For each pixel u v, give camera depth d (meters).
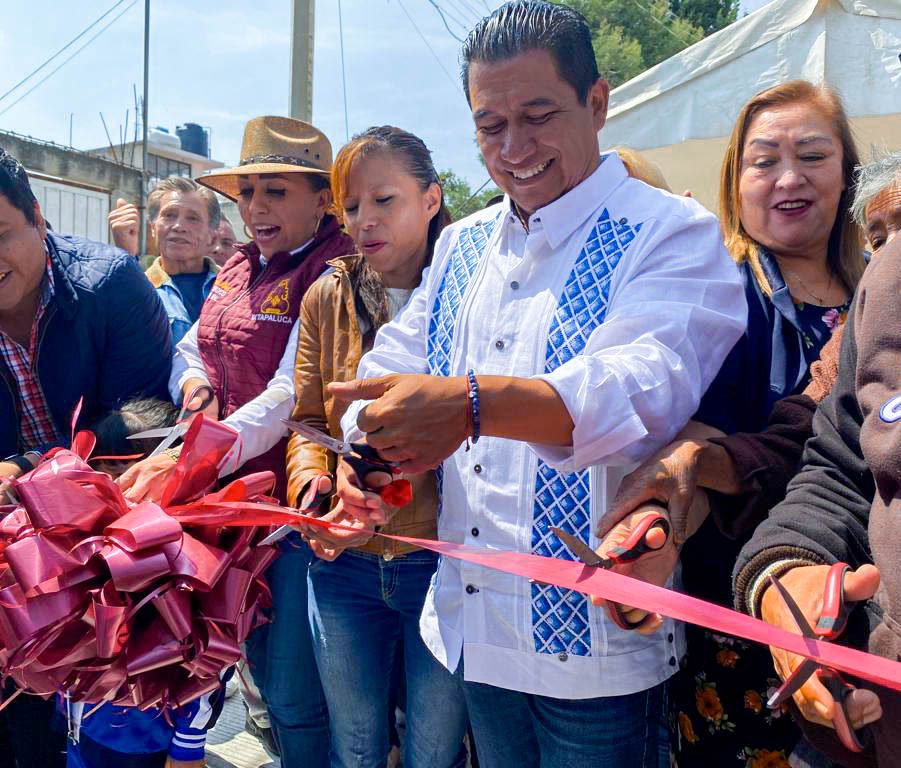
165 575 1.35
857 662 0.98
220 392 2.66
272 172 2.59
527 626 1.57
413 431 1.28
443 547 1.38
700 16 21.25
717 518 1.53
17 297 2.21
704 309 1.50
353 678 2.15
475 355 1.70
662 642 1.60
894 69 4.46
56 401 2.38
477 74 1.57
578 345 1.55
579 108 1.57
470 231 1.87
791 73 4.71
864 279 1.23
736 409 1.80
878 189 1.48
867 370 1.14
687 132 5.06
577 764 1.58
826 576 1.11
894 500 1.09
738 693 1.63
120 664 1.37
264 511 1.44
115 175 14.61
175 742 2.17
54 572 1.33
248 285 2.74
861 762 1.17
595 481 1.53
